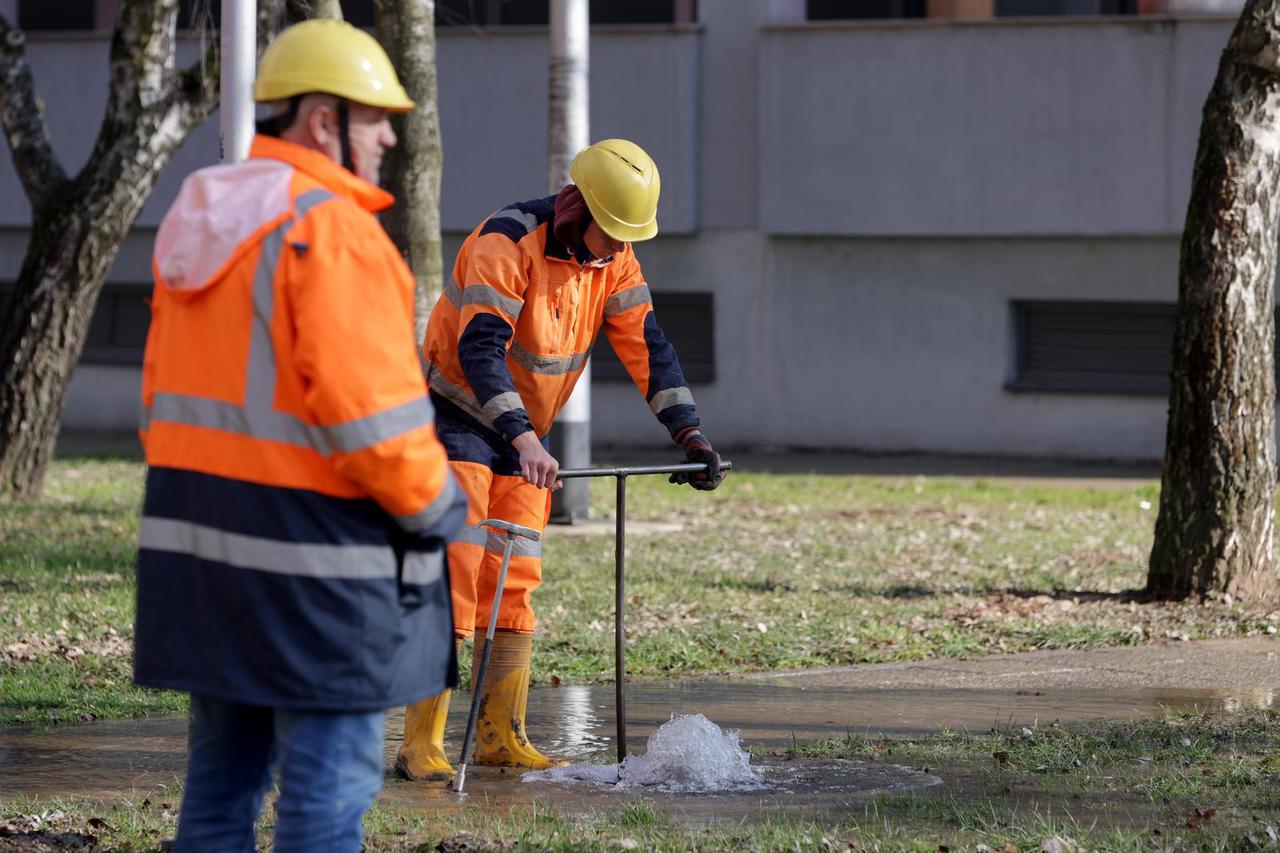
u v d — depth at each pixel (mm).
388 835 12328
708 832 12258
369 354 8469
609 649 21828
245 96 13406
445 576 9211
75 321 36625
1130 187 46938
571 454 34562
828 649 22109
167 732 16875
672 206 51750
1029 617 24547
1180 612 24656
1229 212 24656
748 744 16156
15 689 18875
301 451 8656
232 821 9500
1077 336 48969
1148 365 48094
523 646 15258
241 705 9305
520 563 15109
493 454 14680
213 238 8734
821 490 41969
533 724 17406
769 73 50031
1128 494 41156
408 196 28172
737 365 52156
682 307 53281
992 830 12203
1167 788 13711
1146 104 46562
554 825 12539
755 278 51750
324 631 8656
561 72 33688
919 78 48656
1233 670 20484
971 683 19828
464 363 14047
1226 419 25141
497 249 14219
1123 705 18312
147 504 9016
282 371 8609
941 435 50094
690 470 14617
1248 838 11859
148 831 12391
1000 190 48188
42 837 12180
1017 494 41312
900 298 50281
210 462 8758
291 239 8586
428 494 8633
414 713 14758
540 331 14547
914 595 26750
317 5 27672
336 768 8898
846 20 50938
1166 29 46125
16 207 56844
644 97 51625
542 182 52562
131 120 35750
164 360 9008
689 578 28109
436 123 28344
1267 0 24031
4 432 36406
